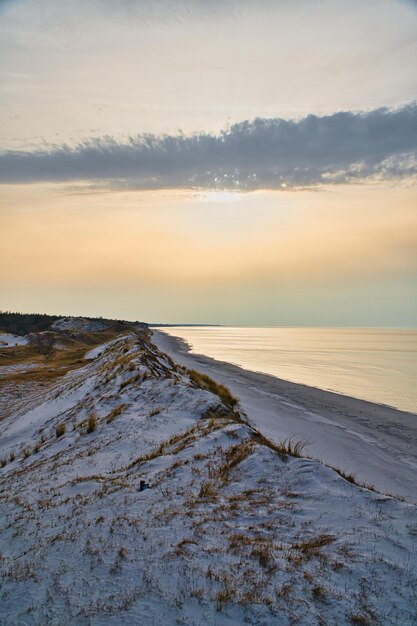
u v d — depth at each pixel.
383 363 64.44
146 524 7.98
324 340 160.00
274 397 32.34
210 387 28.36
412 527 7.24
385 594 5.48
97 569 6.43
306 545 6.84
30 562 6.93
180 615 5.18
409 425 24.86
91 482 11.27
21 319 146.25
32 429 23.03
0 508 10.56
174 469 11.09
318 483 9.46
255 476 10.23
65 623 5.14
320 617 5.08
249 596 5.48
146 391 21.20
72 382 33.28
